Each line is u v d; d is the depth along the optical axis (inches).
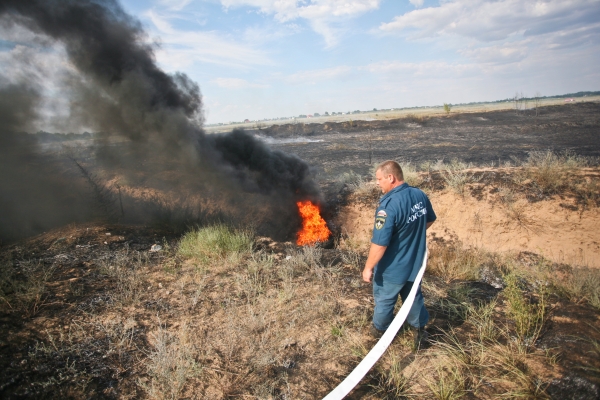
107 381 101.5
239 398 98.7
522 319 120.8
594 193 262.8
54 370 102.0
